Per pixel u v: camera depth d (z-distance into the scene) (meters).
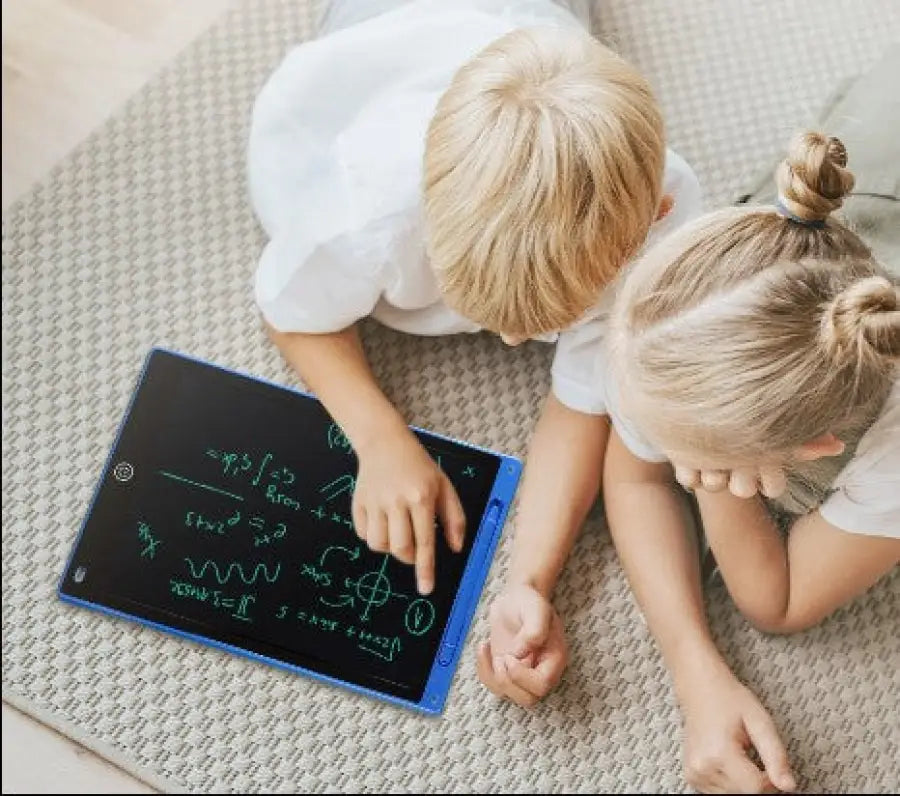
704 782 0.89
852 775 0.93
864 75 0.95
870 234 0.85
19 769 0.94
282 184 0.97
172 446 0.99
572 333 0.92
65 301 1.05
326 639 0.96
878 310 0.60
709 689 0.90
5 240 1.07
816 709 0.95
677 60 1.13
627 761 0.94
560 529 0.95
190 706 0.95
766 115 1.12
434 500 0.95
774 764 0.86
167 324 1.05
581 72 0.72
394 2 1.01
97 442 1.01
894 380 0.70
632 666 0.96
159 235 1.07
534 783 0.94
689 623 0.92
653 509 0.94
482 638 0.96
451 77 0.91
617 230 0.74
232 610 0.96
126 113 1.11
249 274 1.06
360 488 0.95
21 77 1.13
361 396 0.97
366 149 0.88
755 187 0.99
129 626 0.97
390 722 0.95
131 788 0.94
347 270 0.90
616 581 0.98
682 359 0.66
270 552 0.97
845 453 0.78
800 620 0.91
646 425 0.71
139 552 0.97
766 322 0.64
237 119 1.11
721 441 0.68
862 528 0.83
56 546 0.99
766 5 1.14
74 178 1.09
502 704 0.95
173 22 1.14
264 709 0.95
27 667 0.96
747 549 0.88
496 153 0.70
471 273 0.74
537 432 0.99
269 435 1.00
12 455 1.01
